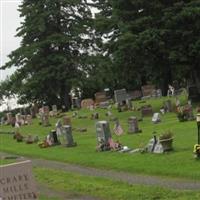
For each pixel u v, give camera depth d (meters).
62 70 70.25
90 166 22.44
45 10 71.94
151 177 18.14
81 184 18.12
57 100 74.38
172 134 25.62
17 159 28.50
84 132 37.97
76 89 70.62
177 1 42.03
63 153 27.77
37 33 72.88
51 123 50.12
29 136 37.50
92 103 60.59
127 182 17.73
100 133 26.58
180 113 33.28
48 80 70.56
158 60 43.59
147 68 45.72
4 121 67.00
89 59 71.38
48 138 32.72
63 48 72.75
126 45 41.06
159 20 41.81
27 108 72.25
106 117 46.66
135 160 21.69
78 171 21.67
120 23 43.28
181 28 41.00
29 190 10.95
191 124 30.52
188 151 21.66
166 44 41.53
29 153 30.17
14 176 10.87
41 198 16.48
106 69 60.03
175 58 40.31
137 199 14.89
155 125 33.44
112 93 74.81
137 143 26.44
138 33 42.47
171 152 22.02
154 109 44.34
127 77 56.75
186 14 39.78
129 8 44.41
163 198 14.66
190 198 14.23
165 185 16.53
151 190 15.79
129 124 31.62
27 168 10.96
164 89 62.44
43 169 23.17
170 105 40.22
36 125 50.84
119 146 25.47
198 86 43.66
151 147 23.06
